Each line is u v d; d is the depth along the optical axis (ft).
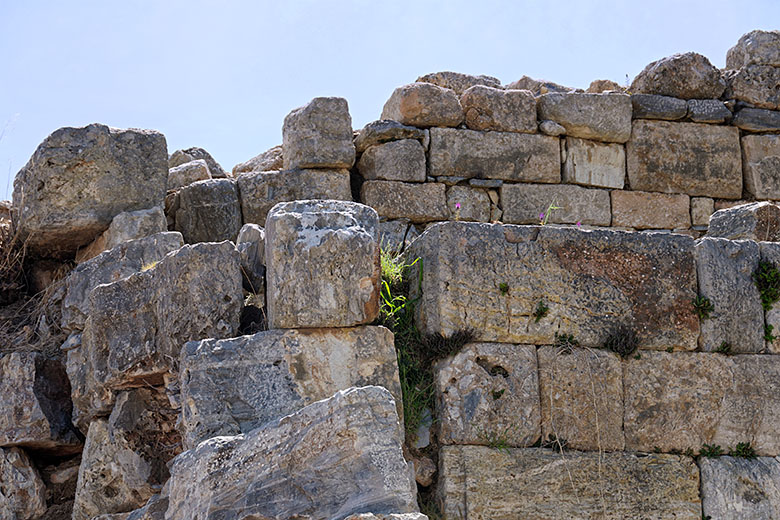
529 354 19.56
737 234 23.29
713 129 36.09
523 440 19.13
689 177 35.63
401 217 32.65
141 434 20.45
